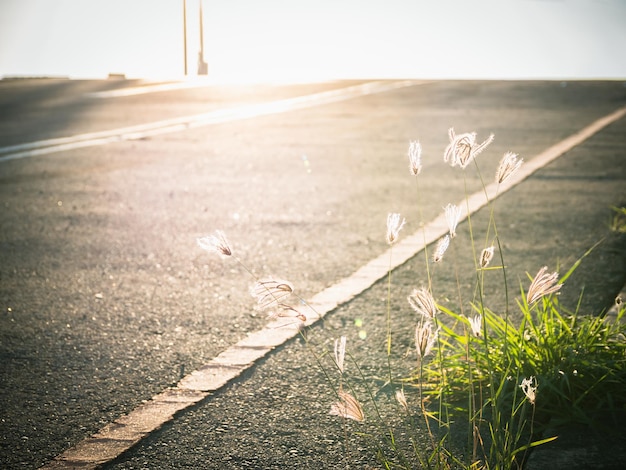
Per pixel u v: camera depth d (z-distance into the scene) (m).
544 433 3.04
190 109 16.19
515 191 8.06
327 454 2.92
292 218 7.08
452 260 5.61
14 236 6.51
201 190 8.41
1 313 4.60
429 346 2.34
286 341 4.09
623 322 4.18
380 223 6.84
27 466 2.87
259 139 12.17
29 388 3.55
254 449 2.96
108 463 2.88
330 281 5.17
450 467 2.77
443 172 9.40
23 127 13.63
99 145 11.62
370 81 22.14
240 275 5.36
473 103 16.56
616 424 3.09
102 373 3.72
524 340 3.40
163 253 5.95
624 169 9.15
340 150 11.09
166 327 4.35
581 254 5.69
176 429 3.13
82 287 5.11
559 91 18.42
